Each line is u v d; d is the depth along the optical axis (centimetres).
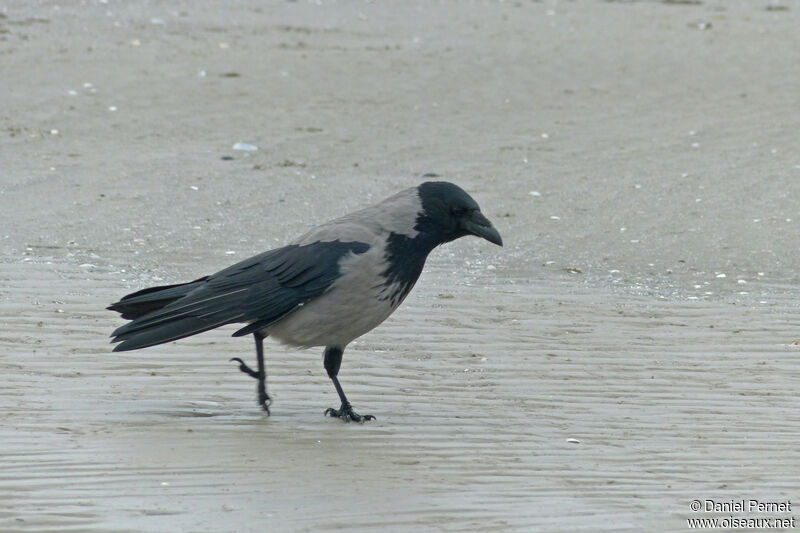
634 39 3150
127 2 3334
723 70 2800
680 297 1374
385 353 1141
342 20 3294
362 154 2055
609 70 2783
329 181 1880
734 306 1336
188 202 1733
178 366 1076
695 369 1103
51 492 743
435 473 807
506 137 2203
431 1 3669
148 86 2448
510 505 744
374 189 1841
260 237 1587
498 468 820
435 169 1973
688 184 1900
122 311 1007
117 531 680
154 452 830
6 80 2414
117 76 2509
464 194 973
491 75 2697
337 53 2838
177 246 1526
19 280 1330
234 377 1056
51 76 2469
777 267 1500
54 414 916
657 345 1182
